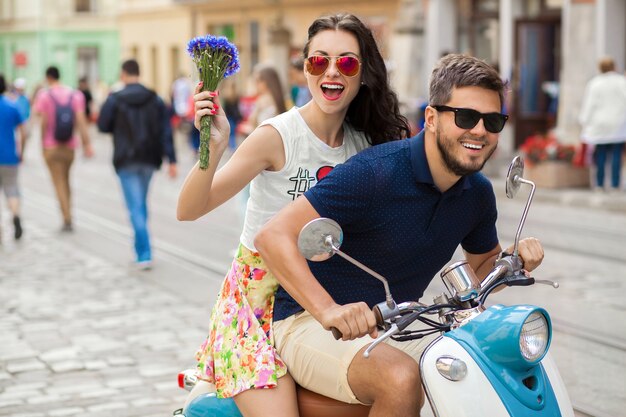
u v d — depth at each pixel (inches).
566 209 733.3
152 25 2160.4
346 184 168.6
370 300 178.4
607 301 405.4
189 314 402.3
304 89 608.7
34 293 448.1
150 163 506.6
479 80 163.5
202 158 178.4
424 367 157.5
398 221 171.9
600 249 534.0
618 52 996.6
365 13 1416.1
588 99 791.7
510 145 1105.4
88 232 639.1
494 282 173.8
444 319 167.8
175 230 625.6
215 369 186.4
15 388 308.3
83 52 2728.8
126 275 487.2
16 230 608.7
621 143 788.6
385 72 193.0
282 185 188.4
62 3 2691.9
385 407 162.7
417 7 1252.5
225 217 679.1
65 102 634.8
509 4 1123.3
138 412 285.3
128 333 373.7
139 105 506.3
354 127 198.1
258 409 178.2
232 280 189.2
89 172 1083.9
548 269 475.8
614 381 299.1
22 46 2775.6
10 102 602.5
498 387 155.2
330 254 158.6
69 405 291.4
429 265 180.2
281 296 185.6
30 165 1209.4
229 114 1264.8
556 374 167.2
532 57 1111.0
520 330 154.1
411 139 173.9
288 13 1633.9
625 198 740.7
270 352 181.0
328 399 177.3
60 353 347.3
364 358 164.4
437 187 171.5
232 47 179.8
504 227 625.9
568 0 1012.5
